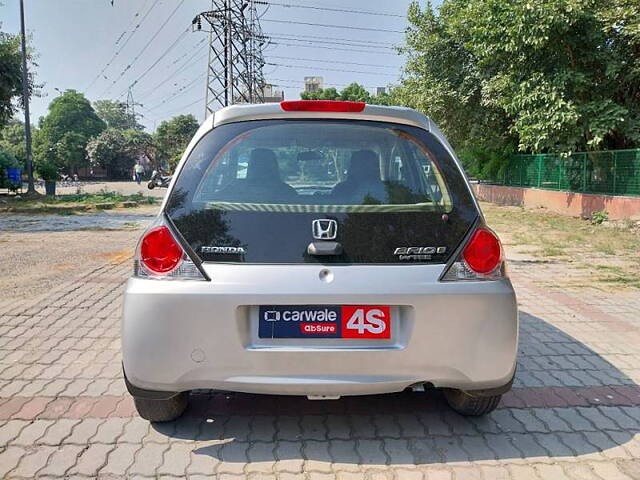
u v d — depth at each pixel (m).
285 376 2.53
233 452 2.81
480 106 19.34
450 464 2.72
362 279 2.53
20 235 11.56
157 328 2.54
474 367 2.60
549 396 3.54
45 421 3.12
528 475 2.63
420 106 20.33
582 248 9.93
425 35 19.97
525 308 5.73
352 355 2.52
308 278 2.51
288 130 2.87
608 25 12.77
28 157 25.61
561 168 17.09
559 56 13.71
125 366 2.63
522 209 18.33
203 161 2.77
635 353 4.36
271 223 2.58
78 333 4.70
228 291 2.49
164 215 2.66
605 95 14.13
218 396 3.47
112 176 70.38
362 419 3.19
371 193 2.71
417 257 2.60
